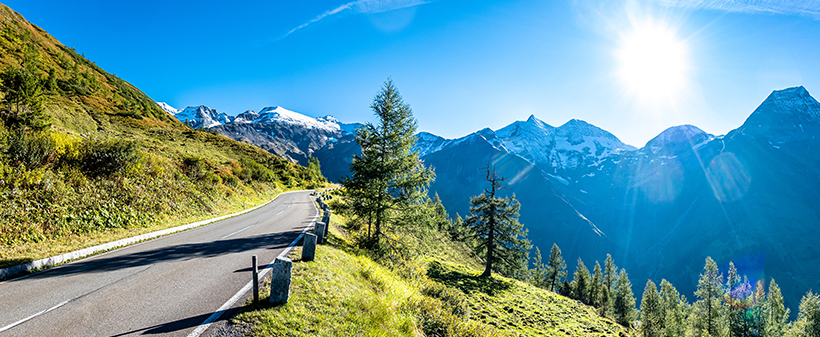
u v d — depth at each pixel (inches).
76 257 374.3
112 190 621.9
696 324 1855.3
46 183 497.4
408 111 703.1
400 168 684.1
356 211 699.4
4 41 3142.2
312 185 3457.2
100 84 4089.6
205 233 613.9
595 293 2573.8
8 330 182.4
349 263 426.9
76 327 192.9
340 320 238.5
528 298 1332.4
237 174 1625.2
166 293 262.8
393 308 316.2
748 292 1759.4
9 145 500.7
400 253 681.6
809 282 7012.8
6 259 316.5
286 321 217.3
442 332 336.5
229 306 237.6
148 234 531.8
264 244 518.9
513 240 1592.0
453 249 2423.7
